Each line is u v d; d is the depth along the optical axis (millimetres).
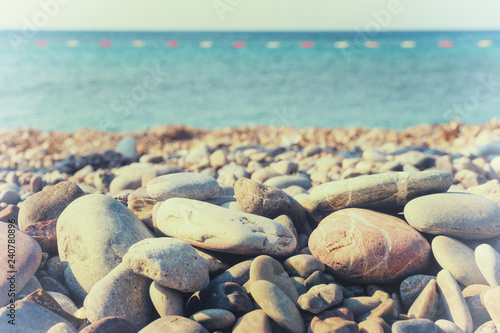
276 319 324
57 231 401
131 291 340
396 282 376
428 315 344
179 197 435
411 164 709
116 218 391
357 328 318
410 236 382
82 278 370
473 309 347
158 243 346
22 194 611
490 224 388
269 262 358
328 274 381
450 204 395
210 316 321
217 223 377
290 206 431
